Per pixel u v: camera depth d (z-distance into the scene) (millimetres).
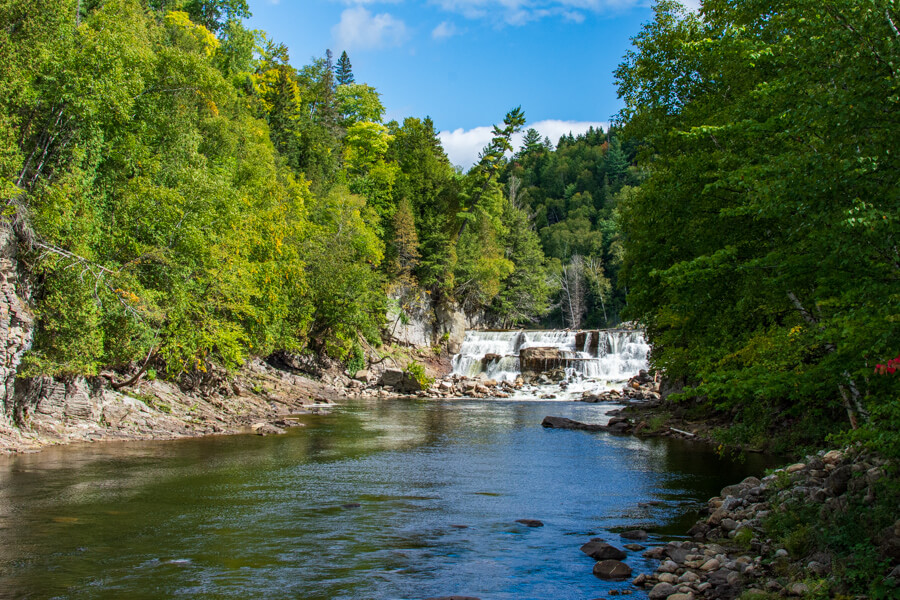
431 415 42719
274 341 47156
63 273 25531
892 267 9344
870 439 10031
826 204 9422
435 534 14453
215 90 36938
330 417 39812
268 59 89312
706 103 19359
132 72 29625
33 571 11406
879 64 9102
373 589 10750
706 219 16109
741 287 14703
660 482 20797
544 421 37062
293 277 47000
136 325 27547
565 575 11641
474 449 27969
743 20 17219
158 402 33219
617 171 162375
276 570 11688
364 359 64438
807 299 13586
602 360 66125
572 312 117250
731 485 18469
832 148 9477
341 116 102562
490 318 95250
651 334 30984
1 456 22781
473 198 91000
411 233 76500
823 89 10102
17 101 25062
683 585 10484
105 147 30797
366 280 61219
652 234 19609
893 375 10086
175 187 33625
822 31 9852
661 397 43250
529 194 166750
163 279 30797
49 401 26750
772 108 12797
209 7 74312
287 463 23641
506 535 14461
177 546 13141
